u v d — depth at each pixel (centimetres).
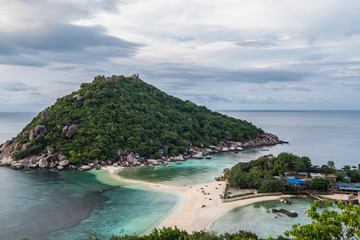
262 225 7738
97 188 11306
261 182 11156
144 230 7419
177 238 5744
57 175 13612
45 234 7188
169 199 9931
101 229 7469
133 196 10262
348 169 13000
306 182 10912
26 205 9281
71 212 8662
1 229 7469
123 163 16000
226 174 12825
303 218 8238
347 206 4109
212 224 7812
